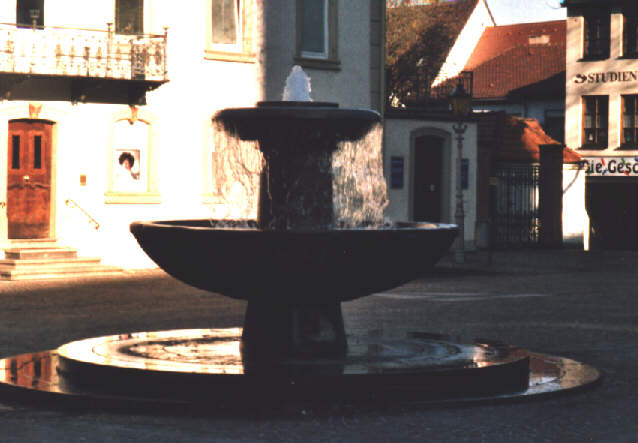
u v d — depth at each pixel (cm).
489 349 952
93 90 2441
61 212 2402
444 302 1723
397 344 977
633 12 4625
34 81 2356
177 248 841
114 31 2442
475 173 3275
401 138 3055
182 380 777
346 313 1541
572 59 4791
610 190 4750
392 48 5088
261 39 2725
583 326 1378
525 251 3447
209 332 1056
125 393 784
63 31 2391
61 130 2400
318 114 872
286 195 903
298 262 813
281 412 746
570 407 795
